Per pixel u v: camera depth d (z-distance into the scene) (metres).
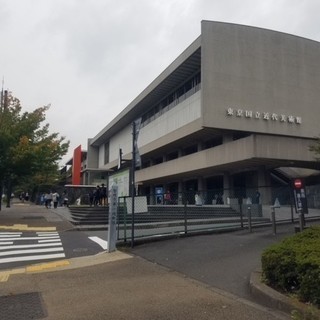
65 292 7.12
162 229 14.59
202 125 37.81
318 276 5.28
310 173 42.78
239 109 39.41
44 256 12.04
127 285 7.50
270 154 34.03
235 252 10.32
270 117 40.84
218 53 39.50
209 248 11.18
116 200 12.20
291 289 6.04
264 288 6.27
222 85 39.06
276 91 41.66
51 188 67.38
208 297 6.42
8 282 8.10
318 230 7.94
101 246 13.89
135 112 59.75
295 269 5.88
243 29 41.03
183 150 49.50
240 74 40.09
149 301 6.31
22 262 11.12
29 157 25.81
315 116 43.75
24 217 26.27
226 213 17.23
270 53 42.16
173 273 8.46
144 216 17.84
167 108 50.22
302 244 6.71
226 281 7.47
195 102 42.06
